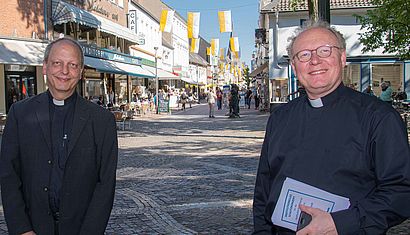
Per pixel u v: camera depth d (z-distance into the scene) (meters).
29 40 19.23
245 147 13.04
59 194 2.78
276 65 27.52
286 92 27.61
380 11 12.06
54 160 2.79
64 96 2.87
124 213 6.26
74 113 2.85
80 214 2.83
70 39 2.95
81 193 2.81
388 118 2.09
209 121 24.03
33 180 2.77
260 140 14.57
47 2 20.58
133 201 6.92
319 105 2.29
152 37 42.56
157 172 9.41
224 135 16.47
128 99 33.22
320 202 2.16
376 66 25.58
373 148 2.09
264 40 35.78
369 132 2.12
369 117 2.13
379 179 2.05
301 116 2.37
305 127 2.31
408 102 21.11
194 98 57.56
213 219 5.89
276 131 2.46
